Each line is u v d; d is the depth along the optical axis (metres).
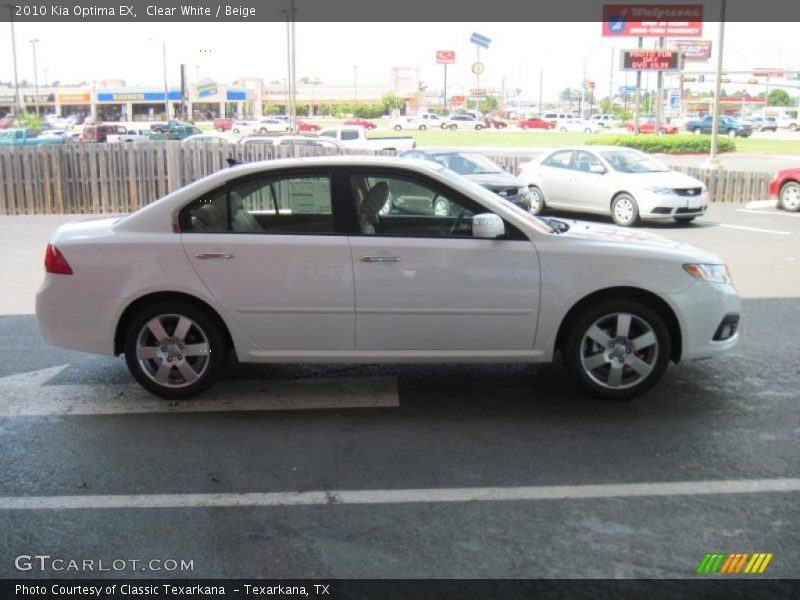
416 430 4.92
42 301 5.30
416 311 5.12
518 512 3.83
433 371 6.13
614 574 3.30
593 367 5.29
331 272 5.10
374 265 5.09
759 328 7.36
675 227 15.32
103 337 5.27
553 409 5.26
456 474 4.27
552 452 4.55
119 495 4.07
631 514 3.80
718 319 5.25
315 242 5.11
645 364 5.26
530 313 5.13
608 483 4.14
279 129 58.50
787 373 6.01
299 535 3.64
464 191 5.18
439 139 51.50
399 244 5.09
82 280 5.21
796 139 55.50
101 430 4.96
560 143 45.91
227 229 5.22
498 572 3.32
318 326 5.18
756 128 71.25
